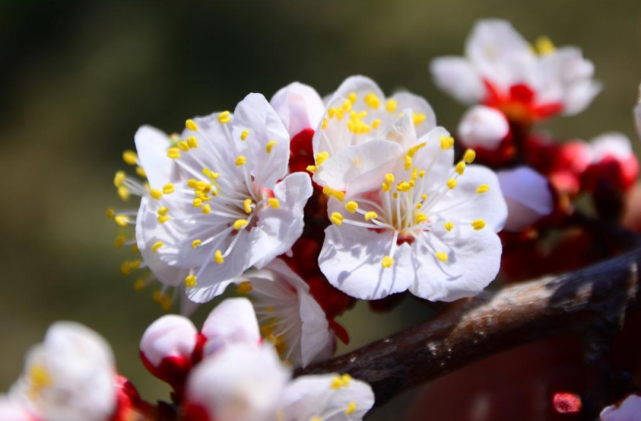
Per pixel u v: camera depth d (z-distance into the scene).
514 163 0.28
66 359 0.21
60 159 0.65
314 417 0.23
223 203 0.25
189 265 0.24
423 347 0.24
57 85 0.68
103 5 0.70
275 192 0.24
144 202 0.25
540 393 0.32
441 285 0.24
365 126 0.25
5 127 0.68
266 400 0.21
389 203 0.24
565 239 0.30
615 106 0.60
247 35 0.66
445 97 0.62
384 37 0.65
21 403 0.22
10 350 0.57
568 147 0.30
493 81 0.30
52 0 0.71
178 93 0.65
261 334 0.25
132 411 0.23
